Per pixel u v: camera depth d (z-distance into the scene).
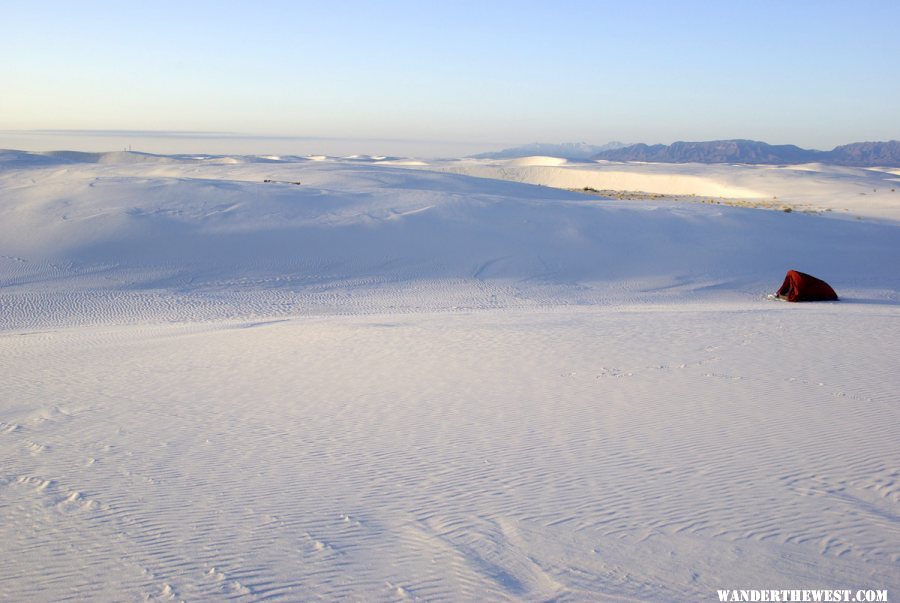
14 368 14.41
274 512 6.77
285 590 5.25
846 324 17.66
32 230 32.09
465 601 5.09
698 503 6.84
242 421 10.20
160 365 14.43
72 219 33.47
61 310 24.16
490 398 11.20
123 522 6.54
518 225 37.22
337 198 40.66
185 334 18.78
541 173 121.31
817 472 7.62
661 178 104.31
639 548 5.90
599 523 6.42
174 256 30.70
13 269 28.39
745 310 22.31
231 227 34.03
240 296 26.88
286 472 7.97
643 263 33.19
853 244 37.66
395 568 5.59
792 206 63.84
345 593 5.20
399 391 11.83
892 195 75.19
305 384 12.50
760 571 5.49
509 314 22.00
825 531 6.18
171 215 34.97
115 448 8.98
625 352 14.51
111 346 16.97
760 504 6.78
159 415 10.60
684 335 16.34
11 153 104.50
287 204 38.25
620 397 11.04
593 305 26.12
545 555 5.79
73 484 7.62
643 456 8.27
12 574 5.52
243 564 5.66
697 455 8.27
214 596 5.16
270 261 31.09
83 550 5.94
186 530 6.34
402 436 9.31
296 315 23.81
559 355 14.36
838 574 5.44
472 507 6.84
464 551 5.88
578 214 40.12
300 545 6.02
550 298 27.53
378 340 16.59
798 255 35.09
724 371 12.61
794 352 14.16
